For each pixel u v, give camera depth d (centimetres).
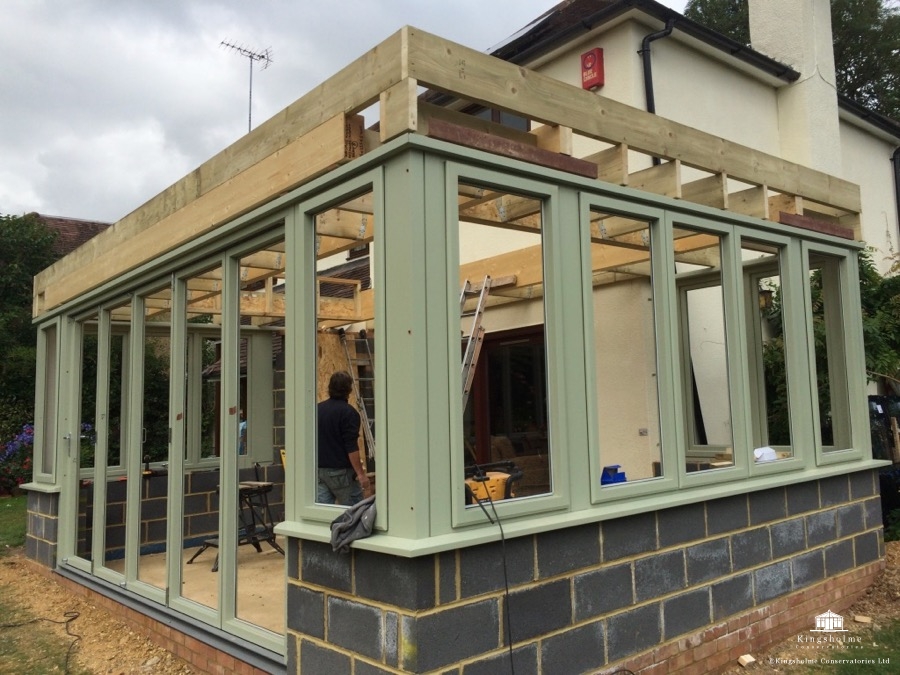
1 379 1392
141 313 532
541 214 361
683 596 395
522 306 760
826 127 859
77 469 651
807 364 511
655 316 418
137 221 522
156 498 730
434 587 287
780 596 461
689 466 644
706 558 412
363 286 875
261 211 384
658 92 711
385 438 304
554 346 350
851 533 531
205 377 890
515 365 766
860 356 568
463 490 304
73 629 527
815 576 492
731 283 461
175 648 453
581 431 356
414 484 288
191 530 741
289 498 356
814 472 496
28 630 531
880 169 1094
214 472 765
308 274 358
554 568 334
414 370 293
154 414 1077
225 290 429
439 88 313
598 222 524
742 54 776
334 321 792
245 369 856
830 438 686
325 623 327
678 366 417
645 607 374
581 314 364
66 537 645
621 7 670
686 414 660
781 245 510
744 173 478
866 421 565
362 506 312
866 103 1867
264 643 377
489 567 307
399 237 303
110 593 542
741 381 455
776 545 463
